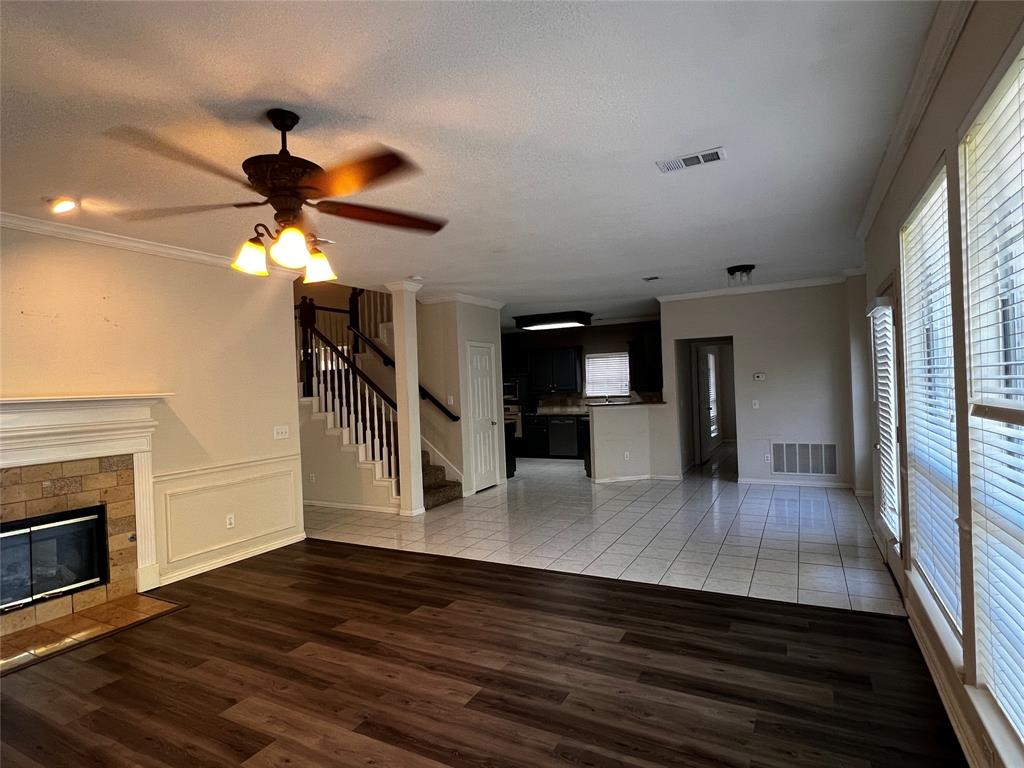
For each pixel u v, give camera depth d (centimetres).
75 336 367
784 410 688
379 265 509
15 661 298
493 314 770
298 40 176
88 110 215
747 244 469
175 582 414
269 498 497
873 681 256
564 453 1028
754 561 421
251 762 214
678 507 602
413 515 600
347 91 208
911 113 232
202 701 256
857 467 626
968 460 190
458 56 189
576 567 424
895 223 306
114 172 274
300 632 326
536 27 174
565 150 269
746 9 170
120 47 176
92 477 370
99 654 304
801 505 589
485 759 211
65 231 357
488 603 361
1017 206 154
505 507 632
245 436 477
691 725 228
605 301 770
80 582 367
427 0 159
